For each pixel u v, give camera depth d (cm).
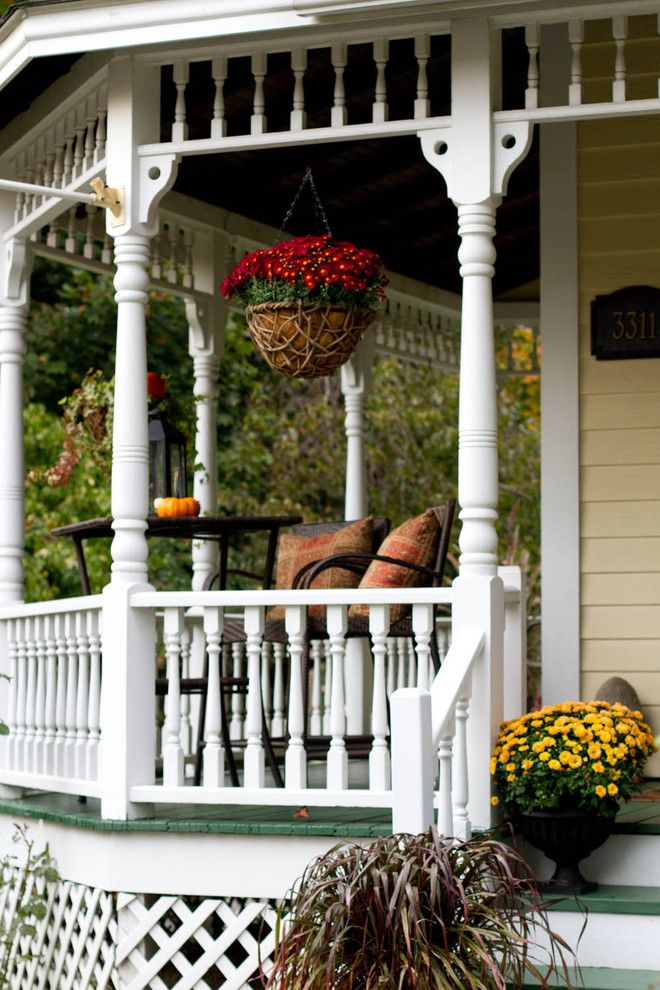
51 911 592
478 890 419
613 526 678
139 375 570
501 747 512
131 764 546
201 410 854
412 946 391
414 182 856
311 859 516
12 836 633
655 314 677
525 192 890
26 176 705
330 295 541
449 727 491
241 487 1489
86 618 589
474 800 516
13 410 716
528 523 1505
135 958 539
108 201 567
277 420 1527
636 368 680
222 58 569
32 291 1560
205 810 583
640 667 671
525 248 995
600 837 509
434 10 518
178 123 571
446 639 846
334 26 546
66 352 1484
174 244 848
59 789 596
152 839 538
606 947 493
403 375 1559
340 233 919
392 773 455
